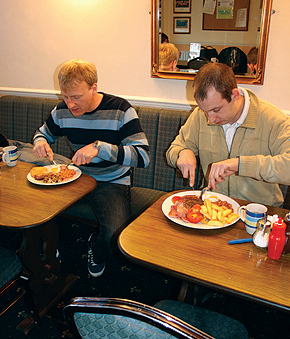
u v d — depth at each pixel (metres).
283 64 2.04
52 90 2.88
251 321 1.63
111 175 2.02
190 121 1.74
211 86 1.30
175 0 2.14
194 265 1.07
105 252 1.82
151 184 2.38
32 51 2.81
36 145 1.93
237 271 1.05
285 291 0.97
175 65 2.30
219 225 1.25
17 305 1.86
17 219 1.33
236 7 2.02
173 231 1.25
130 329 0.75
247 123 1.50
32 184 1.65
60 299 1.88
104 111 1.91
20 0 2.66
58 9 2.56
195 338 0.69
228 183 1.62
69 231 2.49
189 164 1.51
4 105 2.86
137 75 2.50
